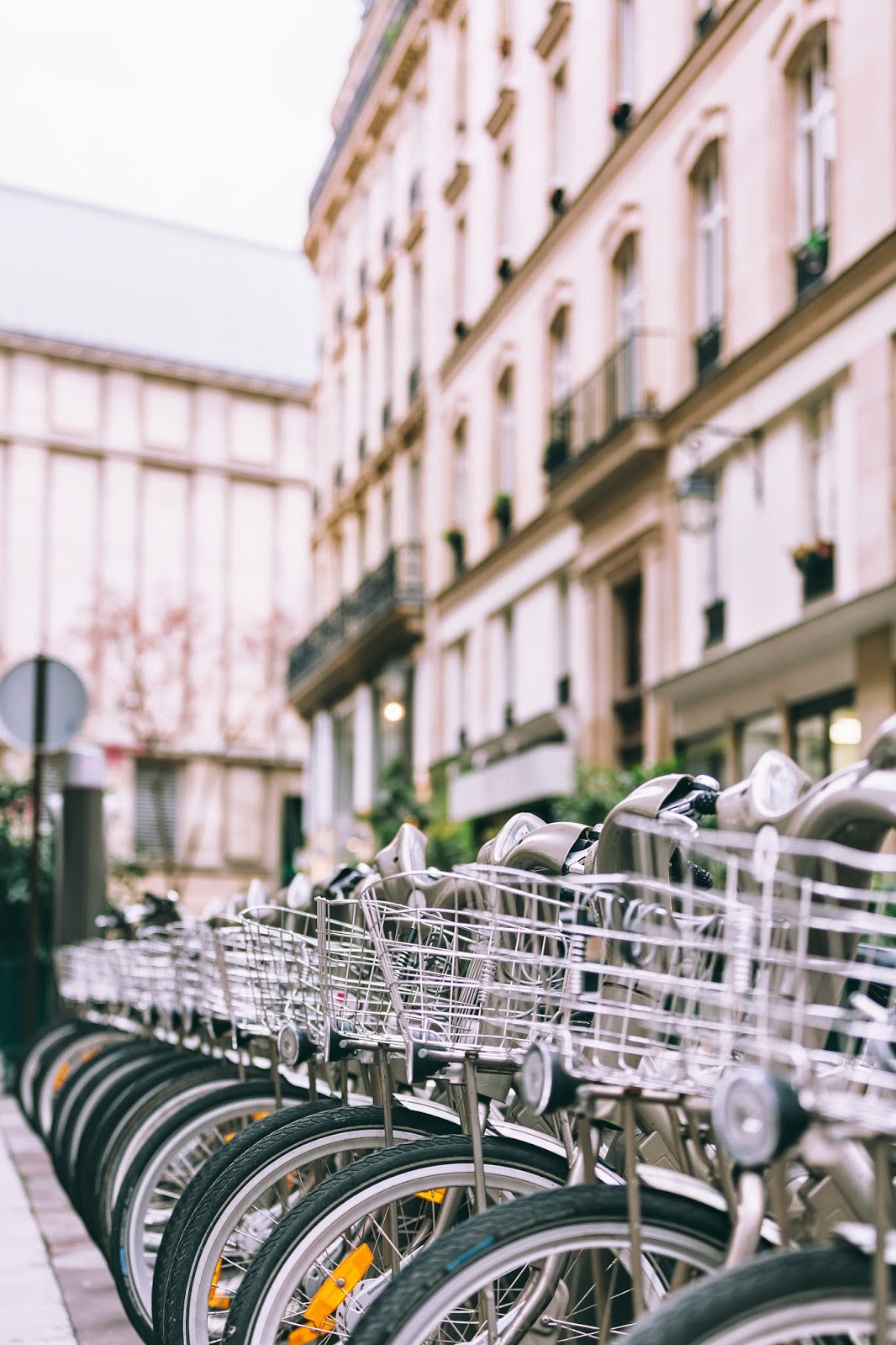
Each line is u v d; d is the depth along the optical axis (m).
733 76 15.91
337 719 34.34
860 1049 2.35
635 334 17.59
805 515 14.52
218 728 43.84
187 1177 4.30
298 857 36.38
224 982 3.89
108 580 44.16
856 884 2.14
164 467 45.41
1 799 14.45
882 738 2.09
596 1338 2.89
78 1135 5.61
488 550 24.22
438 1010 2.67
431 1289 2.09
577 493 18.86
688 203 17.03
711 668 15.38
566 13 20.92
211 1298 3.45
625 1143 2.15
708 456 16.17
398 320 30.34
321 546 37.09
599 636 19.17
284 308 48.47
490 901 2.72
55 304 45.16
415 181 29.27
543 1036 2.52
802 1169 2.26
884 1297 1.69
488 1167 2.68
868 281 13.11
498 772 20.92
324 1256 3.09
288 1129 3.12
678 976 2.17
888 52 12.91
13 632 43.00
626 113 18.95
